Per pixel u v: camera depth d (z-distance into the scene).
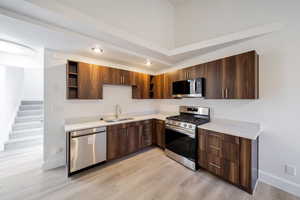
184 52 2.78
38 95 6.00
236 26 2.25
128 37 2.24
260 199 1.76
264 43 2.08
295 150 1.85
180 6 3.03
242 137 1.87
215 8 2.47
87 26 1.82
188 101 3.35
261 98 2.13
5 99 3.75
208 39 2.57
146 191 1.92
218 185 2.05
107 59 3.05
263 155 2.12
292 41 1.85
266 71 2.07
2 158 2.86
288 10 1.85
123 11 2.22
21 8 1.44
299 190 1.81
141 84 3.74
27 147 3.46
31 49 2.68
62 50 2.54
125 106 3.67
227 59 2.27
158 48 2.74
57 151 2.58
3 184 2.04
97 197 1.80
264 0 2.01
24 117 4.24
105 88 3.26
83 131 2.36
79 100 2.85
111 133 2.74
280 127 1.97
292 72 1.86
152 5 2.67
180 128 2.71
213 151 2.20
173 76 3.35
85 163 2.39
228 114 2.56
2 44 2.42
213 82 2.47
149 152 3.25
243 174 1.88
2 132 3.56
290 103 1.88
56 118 2.58
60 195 1.83
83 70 2.68
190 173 2.37
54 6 1.50
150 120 3.50
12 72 4.14
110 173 2.36
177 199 1.78
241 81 2.09
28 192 1.88
